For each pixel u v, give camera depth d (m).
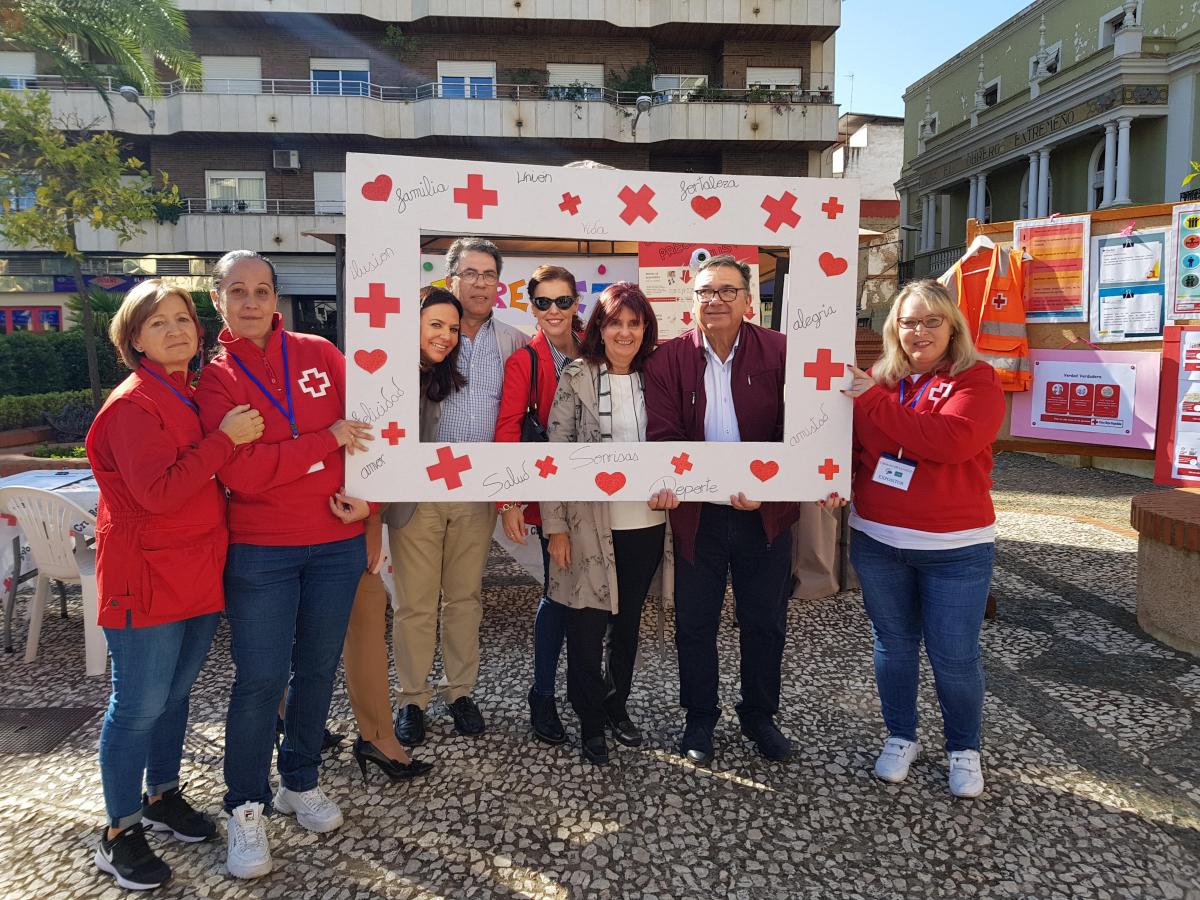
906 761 2.55
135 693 1.99
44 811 2.41
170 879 2.09
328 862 2.15
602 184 2.30
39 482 4.04
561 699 3.19
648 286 4.20
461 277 2.74
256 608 2.08
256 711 2.11
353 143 17.98
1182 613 3.59
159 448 1.88
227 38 17.64
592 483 2.37
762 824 2.31
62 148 8.95
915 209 24.84
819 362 2.43
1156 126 15.88
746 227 2.37
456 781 2.55
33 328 18.45
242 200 18.09
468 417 2.73
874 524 2.52
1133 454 3.62
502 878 2.07
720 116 17.20
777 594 2.66
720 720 2.97
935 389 2.42
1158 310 3.46
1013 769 2.60
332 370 2.27
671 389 2.57
